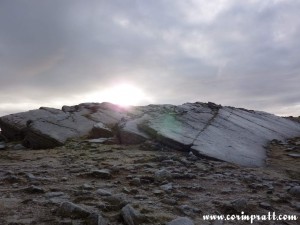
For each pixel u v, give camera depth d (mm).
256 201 7969
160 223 5703
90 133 20312
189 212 6613
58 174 9906
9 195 7047
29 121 20203
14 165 11898
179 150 15977
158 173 9633
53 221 5414
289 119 31938
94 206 6312
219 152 15398
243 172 12125
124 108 27047
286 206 7863
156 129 17609
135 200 7137
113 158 13594
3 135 21781
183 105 25562
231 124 21984
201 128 19297
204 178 10195
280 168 14125
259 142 19656
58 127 20172
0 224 5215
